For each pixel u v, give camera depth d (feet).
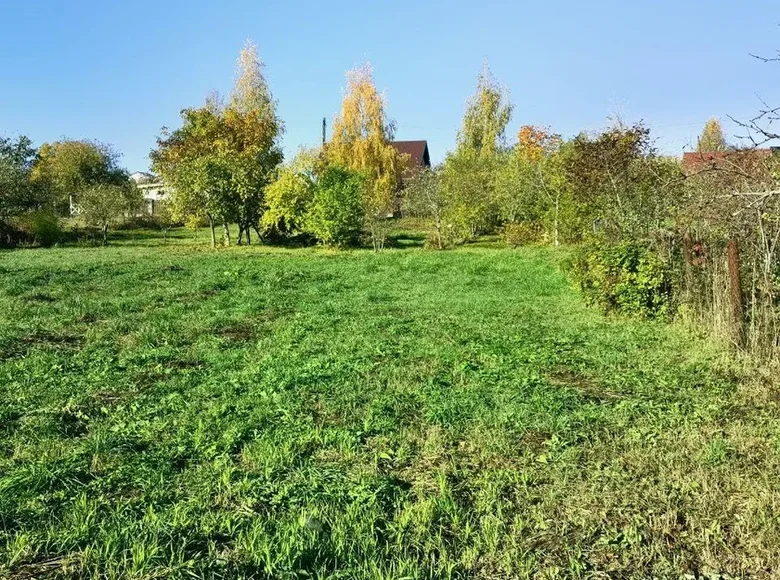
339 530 12.50
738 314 26.84
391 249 96.78
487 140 151.43
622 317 36.65
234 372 25.17
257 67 149.69
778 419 18.74
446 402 20.61
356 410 20.13
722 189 26.86
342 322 36.14
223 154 108.27
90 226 119.85
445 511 13.43
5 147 140.46
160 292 48.16
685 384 22.49
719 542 12.22
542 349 28.14
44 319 36.40
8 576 11.16
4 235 107.86
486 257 73.97
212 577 11.12
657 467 15.52
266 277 57.16
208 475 15.26
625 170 53.42
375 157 132.46
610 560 11.80
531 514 13.35
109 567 11.30
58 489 14.51
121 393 22.52
